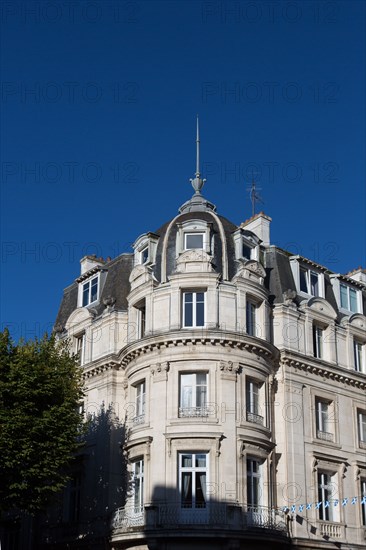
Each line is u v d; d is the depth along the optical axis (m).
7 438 32.91
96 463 41.50
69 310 50.31
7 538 47.78
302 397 41.69
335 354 44.44
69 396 36.12
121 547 37.34
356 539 41.19
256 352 39.28
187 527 34.38
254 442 37.59
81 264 51.38
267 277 44.22
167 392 37.97
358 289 49.03
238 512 35.03
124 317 43.94
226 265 40.84
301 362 42.06
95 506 40.50
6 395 34.59
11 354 36.34
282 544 37.12
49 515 44.19
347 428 43.69
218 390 37.69
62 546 42.06
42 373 35.47
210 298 39.38
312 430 41.47
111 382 42.41
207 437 36.56
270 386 40.22
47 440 34.38
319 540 38.94
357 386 45.31
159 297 40.22
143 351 39.47
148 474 37.19
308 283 45.62
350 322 46.25
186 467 36.72
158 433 37.38
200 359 38.09
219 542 34.62
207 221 41.53
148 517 35.38
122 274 46.25
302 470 39.91
